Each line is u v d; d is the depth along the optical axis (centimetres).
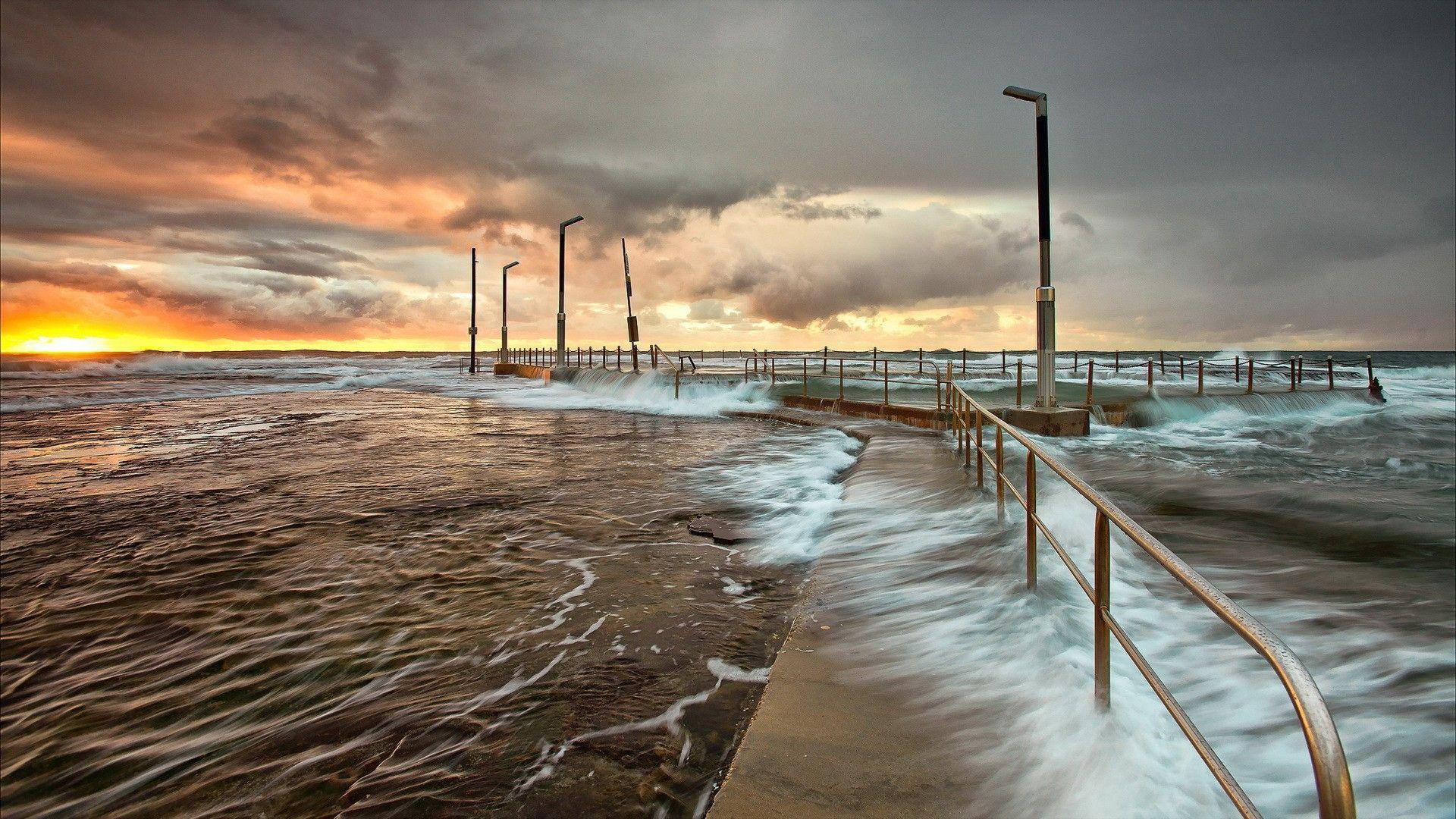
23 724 316
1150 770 238
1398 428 1800
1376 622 448
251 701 333
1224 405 1978
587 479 947
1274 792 245
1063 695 285
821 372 4003
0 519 735
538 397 2855
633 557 569
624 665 360
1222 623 396
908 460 958
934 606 404
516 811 236
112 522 713
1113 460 1185
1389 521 748
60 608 466
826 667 323
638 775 257
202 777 271
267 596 484
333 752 283
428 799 246
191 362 6981
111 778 273
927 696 290
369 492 858
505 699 323
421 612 447
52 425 1770
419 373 5619
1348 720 322
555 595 477
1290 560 600
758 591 484
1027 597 403
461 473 998
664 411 2211
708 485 891
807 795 220
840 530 618
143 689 349
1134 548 526
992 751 246
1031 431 1405
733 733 288
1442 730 309
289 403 2603
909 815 210
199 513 754
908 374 3869
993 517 598
